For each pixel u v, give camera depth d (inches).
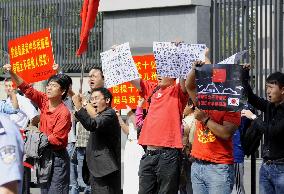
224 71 275.0
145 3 562.6
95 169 331.9
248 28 546.9
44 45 391.2
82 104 335.0
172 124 313.3
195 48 307.9
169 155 312.3
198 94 278.2
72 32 690.8
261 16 543.5
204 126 282.7
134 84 344.2
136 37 573.3
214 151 280.2
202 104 277.9
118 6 575.8
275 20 535.2
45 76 392.8
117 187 336.5
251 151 350.3
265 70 540.4
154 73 406.9
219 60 550.6
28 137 335.3
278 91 294.0
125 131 405.1
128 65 345.1
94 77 374.0
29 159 341.7
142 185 318.7
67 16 696.4
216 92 275.7
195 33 543.2
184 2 542.9
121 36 581.6
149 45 565.6
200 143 284.4
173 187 315.3
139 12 571.2
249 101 306.7
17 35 725.9
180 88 313.1
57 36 699.4
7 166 144.7
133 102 413.7
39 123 375.6
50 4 708.0
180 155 318.3
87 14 419.5
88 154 335.3
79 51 420.5
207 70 277.1
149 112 319.3
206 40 548.7
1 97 713.0
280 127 291.4
